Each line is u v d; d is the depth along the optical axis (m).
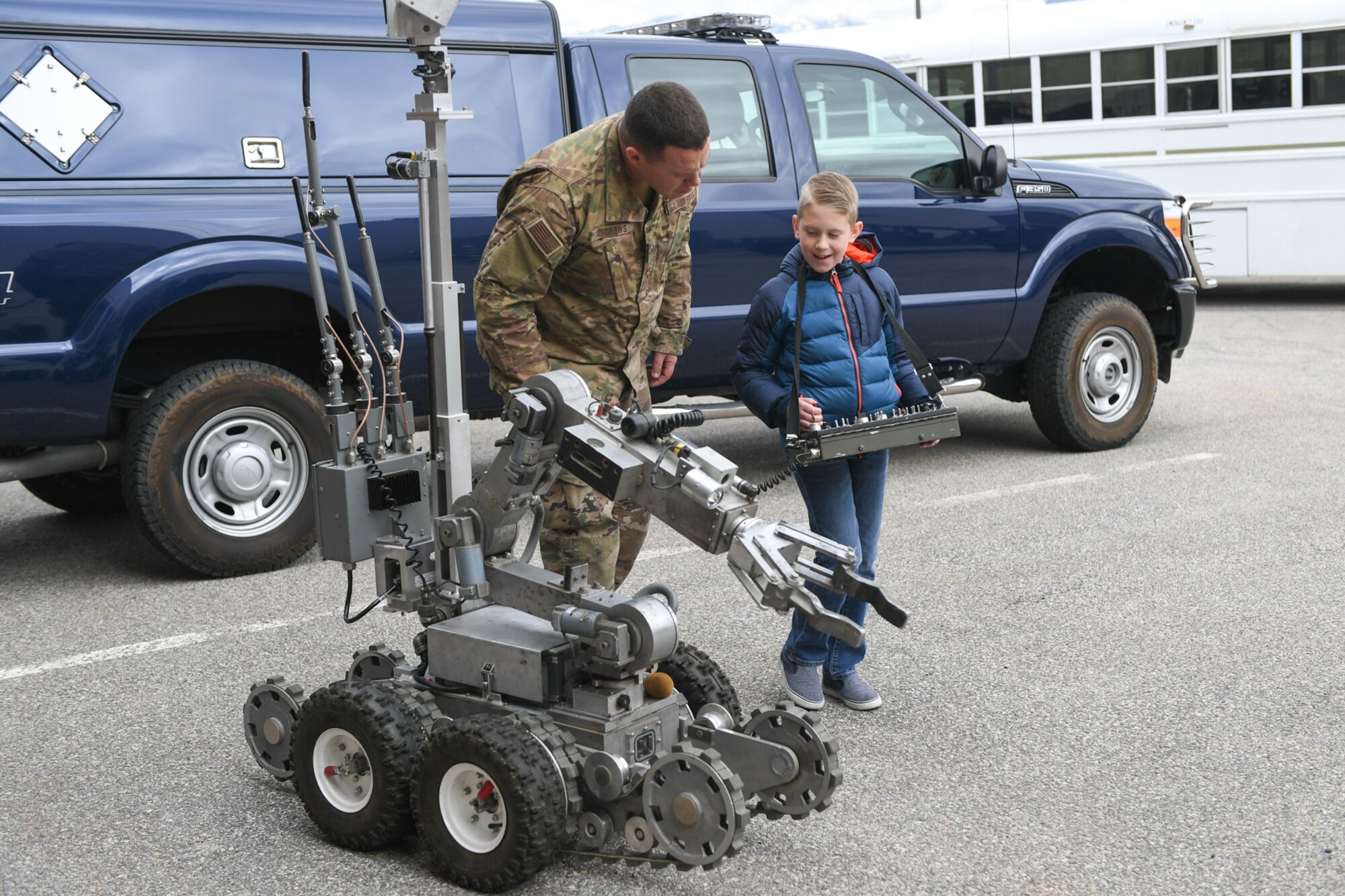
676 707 2.96
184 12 5.05
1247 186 13.13
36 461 5.05
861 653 3.80
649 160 2.99
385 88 5.43
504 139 5.67
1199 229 13.49
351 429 3.11
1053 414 7.23
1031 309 7.08
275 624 4.66
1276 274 13.18
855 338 3.65
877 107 6.71
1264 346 11.21
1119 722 3.67
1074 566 5.17
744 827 2.61
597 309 3.29
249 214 5.08
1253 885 2.79
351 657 4.32
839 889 2.79
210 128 5.09
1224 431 7.79
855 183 6.52
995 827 3.07
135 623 4.70
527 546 3.14
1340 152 12.61
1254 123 12.96
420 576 3.07
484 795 2.76
